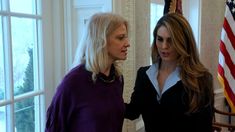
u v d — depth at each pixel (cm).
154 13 267
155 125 146
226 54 270
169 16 140
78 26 193
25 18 168
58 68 193
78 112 121
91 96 121
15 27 162
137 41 216
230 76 269
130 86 201
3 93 157
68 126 123
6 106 158
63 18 193
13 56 161
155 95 145
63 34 194
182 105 138
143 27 223
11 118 160
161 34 139
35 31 177
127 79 198
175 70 143
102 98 124
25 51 170
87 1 188
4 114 157
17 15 162
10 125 160
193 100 136
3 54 156
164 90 142
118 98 131
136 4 211
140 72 156
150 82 148
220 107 344
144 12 223
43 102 185
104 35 119
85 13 191
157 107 144
